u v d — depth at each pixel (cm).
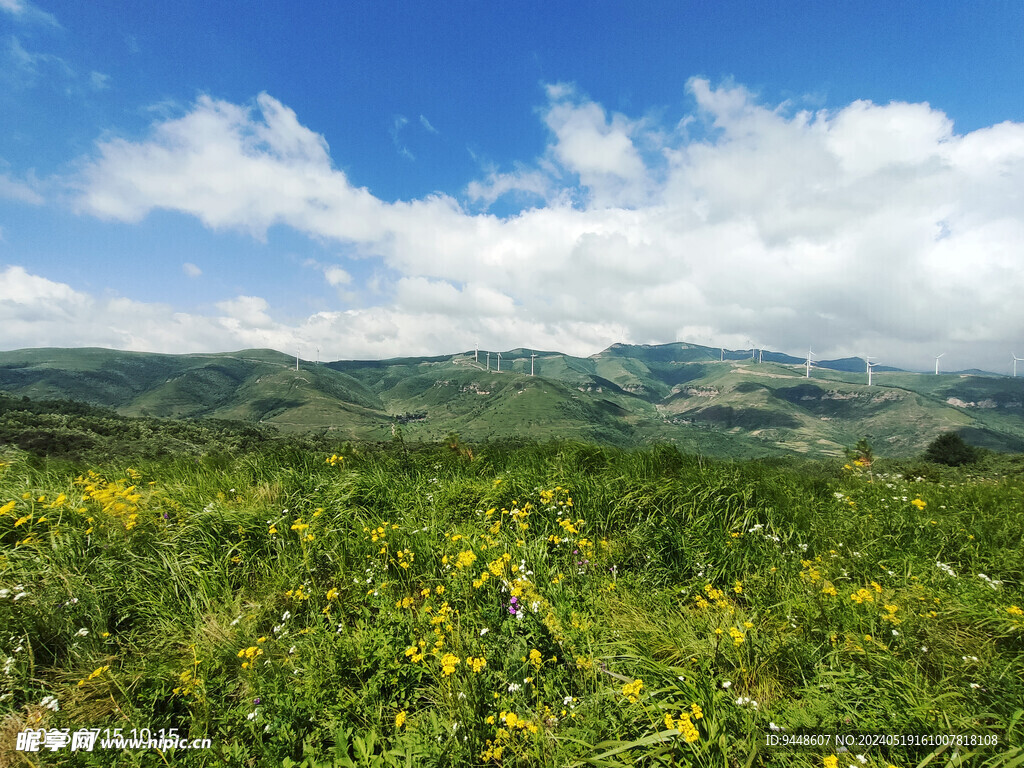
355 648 358
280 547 512
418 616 403
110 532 510
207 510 548
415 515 608
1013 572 493
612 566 500
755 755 262
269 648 374
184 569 467
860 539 577
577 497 619
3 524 502
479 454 895
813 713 294
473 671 320
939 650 351
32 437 4397
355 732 297
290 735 290
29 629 372
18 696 338
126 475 753
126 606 425
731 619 394
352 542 521
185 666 355
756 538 540
